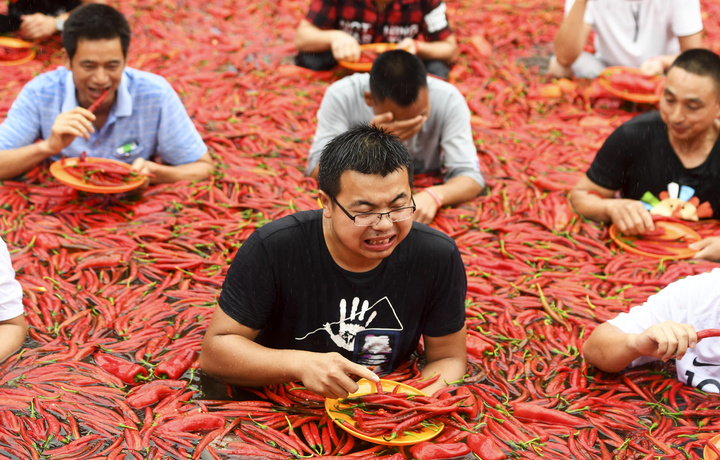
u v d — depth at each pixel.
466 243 3.86
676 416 2.65
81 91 3.99
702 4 8.16
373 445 2.44
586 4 5.69
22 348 2.84
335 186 2.26
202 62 6.16
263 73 6.00
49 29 6.09
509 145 5.04
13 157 3.97
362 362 2.73
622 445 2.48
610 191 4.15
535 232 3.98
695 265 3.59
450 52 5.94
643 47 5.86
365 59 5.73
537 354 3.03
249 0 7.72
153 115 4.20
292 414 2.56
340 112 4.28
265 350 2.51
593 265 3.71
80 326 3.01
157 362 2.84
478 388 2.72
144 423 2.47
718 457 2.38
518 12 7.69
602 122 5.37
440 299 2.63
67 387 2.62
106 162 4.01
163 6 7.29
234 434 2.45
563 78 6.03
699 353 2.79
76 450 2.34
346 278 2.54
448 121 4.30
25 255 3.50
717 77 3.58
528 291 3.46
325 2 5.88
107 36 3.81
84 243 3.63
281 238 2.49
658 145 3.94
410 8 5.84
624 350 2.71
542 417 2.61
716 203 3.98
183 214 3.98
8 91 5.34
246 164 4.61
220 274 3.46
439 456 2.37
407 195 2.28
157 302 3.21
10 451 2.31
